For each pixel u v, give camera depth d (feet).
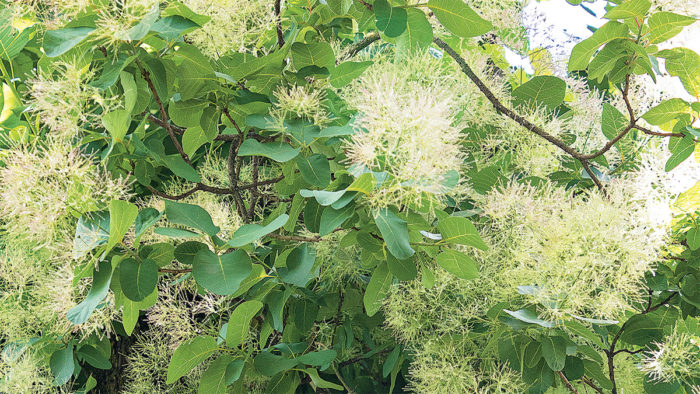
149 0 4.19
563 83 6.53
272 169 7.55
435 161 4.17
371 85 4.43
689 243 5.99
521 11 7.30
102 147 5.61
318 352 5.65
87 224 4.54
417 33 5.32
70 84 4.55
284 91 5.04
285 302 6.33
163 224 5.99
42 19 5.21
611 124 6.46
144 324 8.07
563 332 5.49
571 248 5.19
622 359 6.98
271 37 6.18
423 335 6.75
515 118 6.39
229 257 4.51
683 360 6.13
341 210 4.27
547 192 5.65
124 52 4.50
